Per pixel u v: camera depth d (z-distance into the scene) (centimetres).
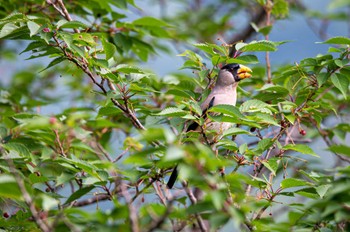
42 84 1579
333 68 1109
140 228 691
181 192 1141
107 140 1309
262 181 932
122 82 1035
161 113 926
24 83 1580
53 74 1580
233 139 1202
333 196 715
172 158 626
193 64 1174
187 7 1889
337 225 860
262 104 1015
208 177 653
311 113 1124
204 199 699
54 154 1013
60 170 1019
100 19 1322
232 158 1048
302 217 936
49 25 996
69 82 1512
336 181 757
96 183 924
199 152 664
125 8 1284
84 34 1023
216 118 945
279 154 1041
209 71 1179
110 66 1088
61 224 777
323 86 1173
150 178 1053
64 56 1048
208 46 1074
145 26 1312
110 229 676
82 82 1515
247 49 1066
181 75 1377
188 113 948
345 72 1111
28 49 1034
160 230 687
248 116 981
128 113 1053
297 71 1145
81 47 1041
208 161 661
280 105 1203
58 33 1005
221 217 665
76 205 1226
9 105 1391
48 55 1158
